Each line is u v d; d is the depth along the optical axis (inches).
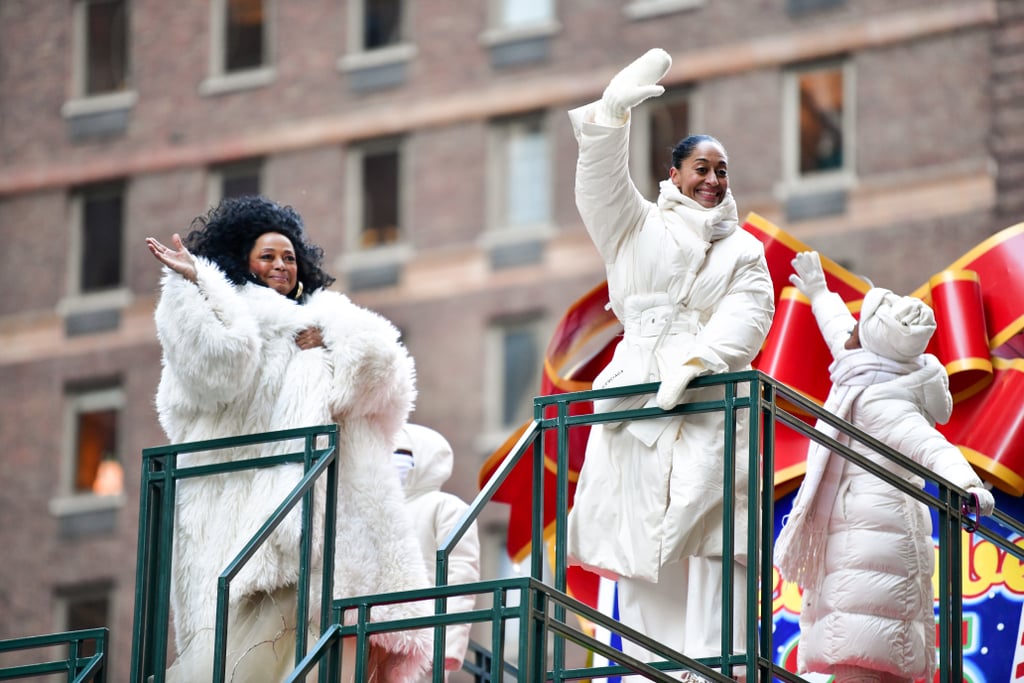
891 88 2186.3
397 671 585.6
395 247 2380.7
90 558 2445.9
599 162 608.4
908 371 647.8
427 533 701.3
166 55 2536.9
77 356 2512.3
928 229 2146.9
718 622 589.0
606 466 600.4
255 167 2472.9
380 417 595.8
